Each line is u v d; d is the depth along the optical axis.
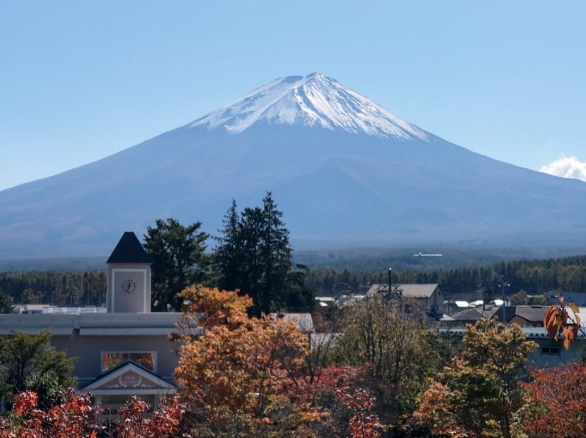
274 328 36.66
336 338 51.62
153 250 91.44
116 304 65.19
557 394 36.66
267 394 33.53
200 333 52.97
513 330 38.44
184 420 33.69
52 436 21.98
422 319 56.84
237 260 86.00
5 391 42.78
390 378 48.09
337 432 37.38
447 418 38.38
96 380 52.25
